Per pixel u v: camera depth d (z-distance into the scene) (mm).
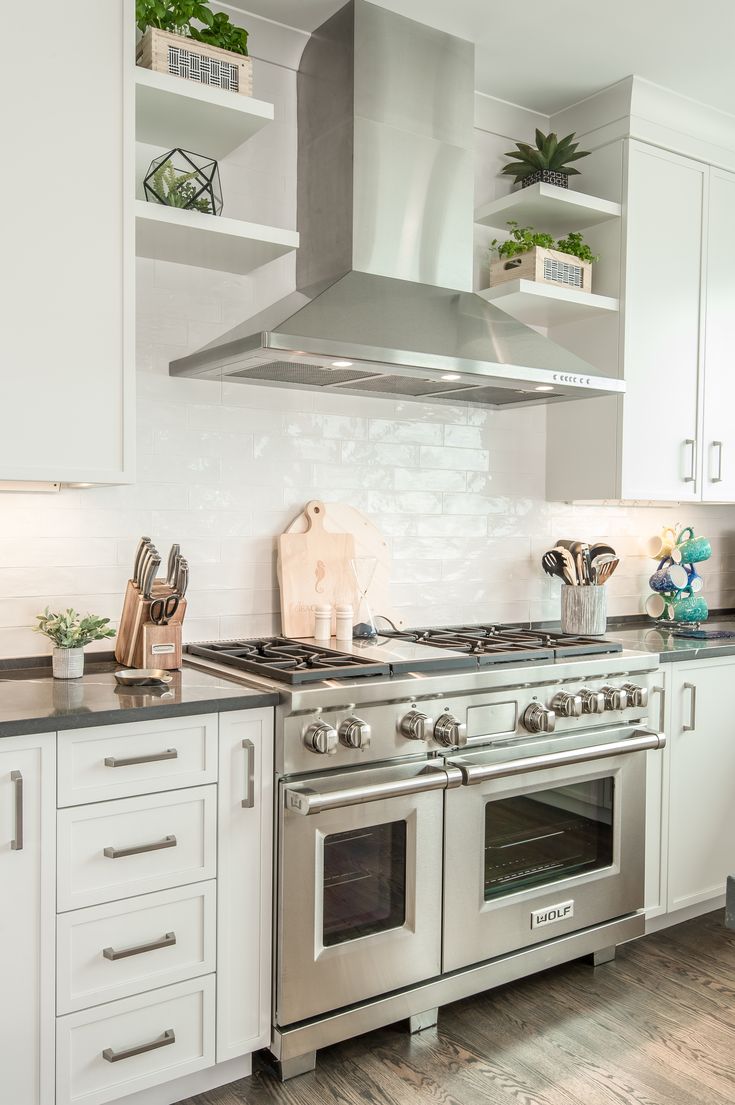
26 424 1937
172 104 2211
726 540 4066
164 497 2541
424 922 2242
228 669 2283
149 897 1885
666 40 2781
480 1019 2375
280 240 2355
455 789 2285
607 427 3172
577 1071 2137
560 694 2500
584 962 2719
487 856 2379
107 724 1798
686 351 3297
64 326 1979
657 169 3176
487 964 2383
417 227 2615
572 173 3090
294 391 2781
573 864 2580
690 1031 2320
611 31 2725
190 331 2574
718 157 3344
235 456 2664
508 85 3092
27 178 1928
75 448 1996
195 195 2256
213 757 1958
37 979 1756
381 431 2975
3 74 1896
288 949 2031
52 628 2189
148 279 2504
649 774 2826
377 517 2967
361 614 2775
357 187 2496
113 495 2459
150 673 2139
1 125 1895
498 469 3285
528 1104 2006
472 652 2512
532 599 3389
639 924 2748
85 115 2000
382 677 2197
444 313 2508
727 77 3018
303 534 2736
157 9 2191
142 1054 1895
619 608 3643
